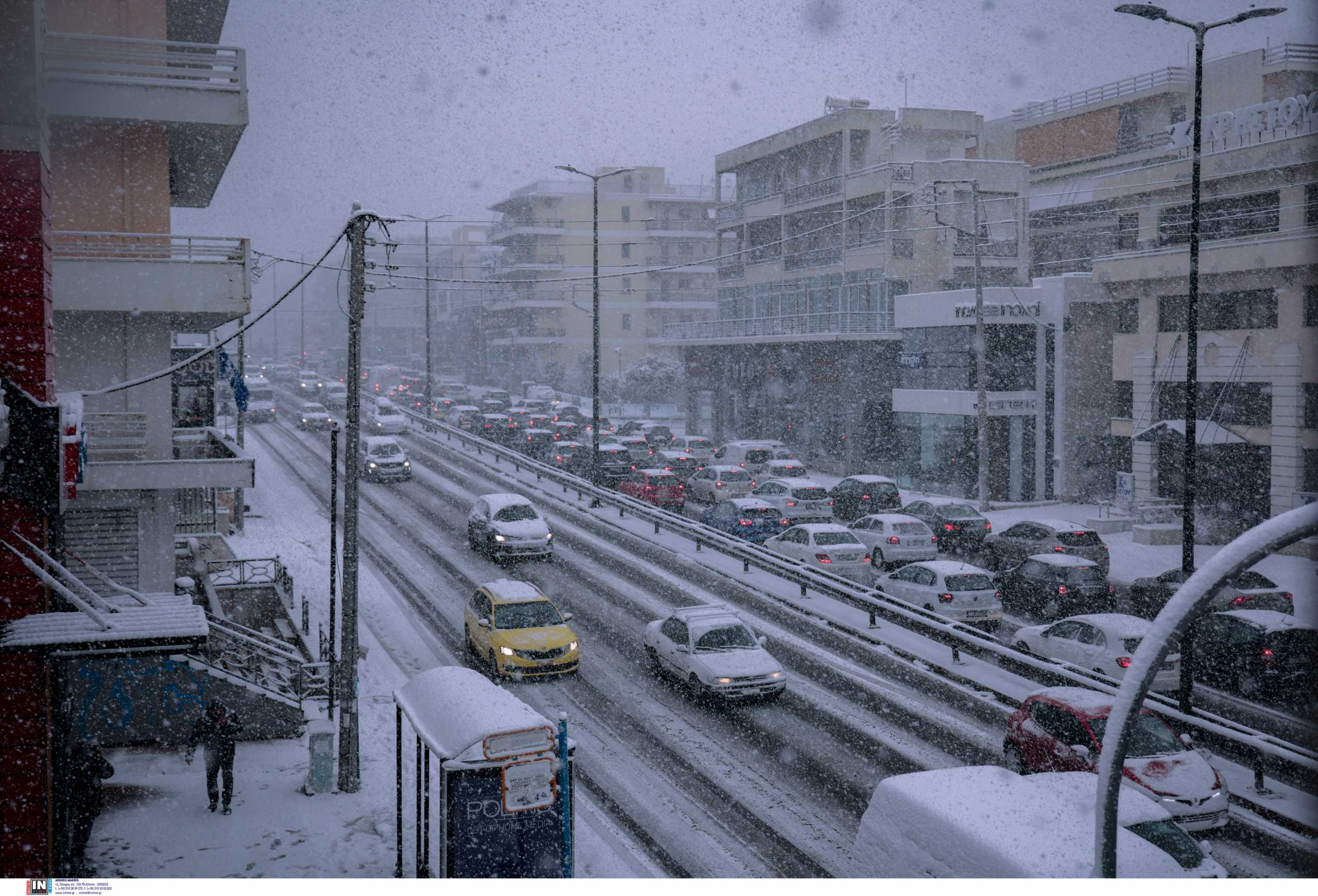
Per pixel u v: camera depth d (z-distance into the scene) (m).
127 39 19.34
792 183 58.81
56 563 11.36
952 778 9.53
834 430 52.22
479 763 10.43
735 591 26.36
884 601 21.67
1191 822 12.16
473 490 41.91
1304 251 31.38
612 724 17.08
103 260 19.44
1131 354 38.69
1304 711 17.34
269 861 12.14
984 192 48.66
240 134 20.80
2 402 9.74
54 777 11.43
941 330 43.66
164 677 17.02
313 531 33.81
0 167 11.01
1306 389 32.03
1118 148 51.47
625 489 38.56
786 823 13.12
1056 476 41.25
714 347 63.53
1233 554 5.89
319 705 18.41
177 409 27.73
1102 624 17.78
